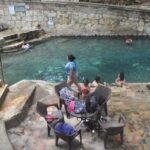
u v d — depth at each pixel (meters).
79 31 25.80
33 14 26.06
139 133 9.62
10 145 8.74
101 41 24.78
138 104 11.34
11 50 23.23
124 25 24.69
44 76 19.30
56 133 8.69
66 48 23.73
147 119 10.33
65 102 10.08
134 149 8.95
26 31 25.45
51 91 12.29
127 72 19.25
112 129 8.70
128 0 25.42
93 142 9.24
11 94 11.70
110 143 9.16
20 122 10.25
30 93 11.69
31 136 9.59
